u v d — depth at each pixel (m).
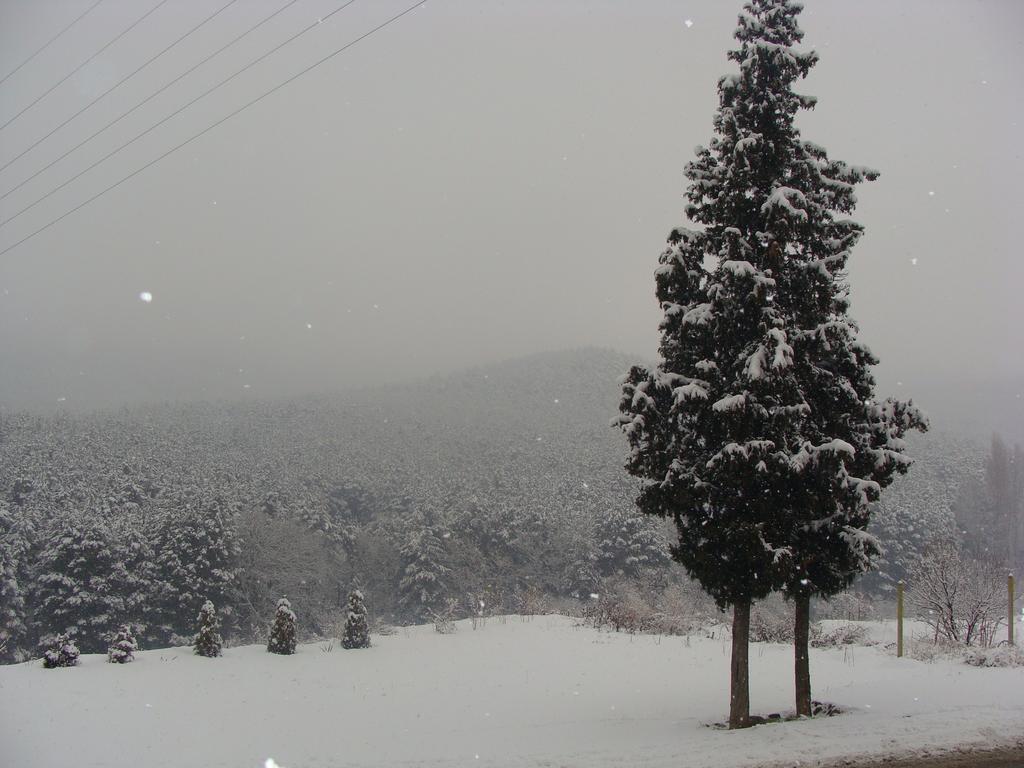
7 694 13.35
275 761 8.85
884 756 7.82
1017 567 59.25
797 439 9.94
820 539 10.37
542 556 56.69
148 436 103.62
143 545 39.78
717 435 10.09
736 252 9.88
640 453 10.62
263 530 44.81
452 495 71.62
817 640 19.05
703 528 10.02
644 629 22.06
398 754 9.04
